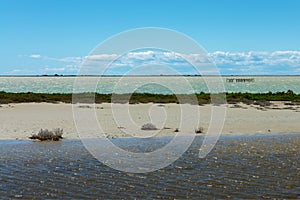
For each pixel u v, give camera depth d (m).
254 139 22.56
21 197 11.42
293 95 53.34
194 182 13.08
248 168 15.06
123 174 14.08
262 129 26.64
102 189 12.27
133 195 11.67
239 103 45.06
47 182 12.98
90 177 13.67
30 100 44.12
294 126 28.11
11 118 29.91
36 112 34.06
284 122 30.17
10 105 39.53
